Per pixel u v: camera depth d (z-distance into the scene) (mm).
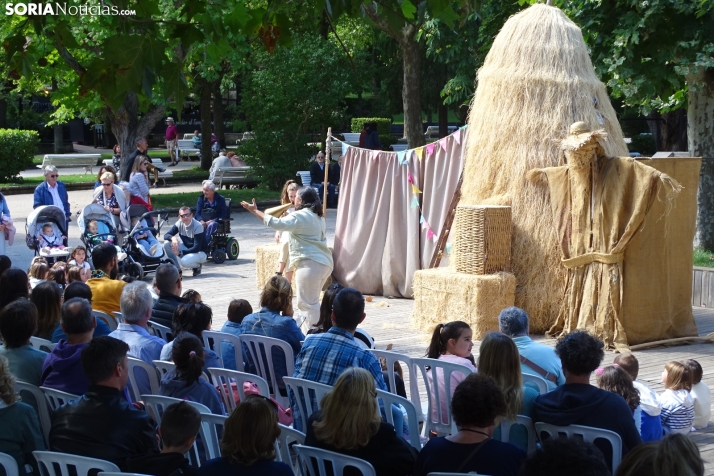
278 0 4699
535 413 4574
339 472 3812
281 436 4320
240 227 19812
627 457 3031
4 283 6785
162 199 23016
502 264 9680
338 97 25953
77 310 4980
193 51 5355
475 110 10438
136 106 21719
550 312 9664
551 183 9453
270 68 25500
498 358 4559
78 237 17297
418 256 11875
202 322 5914
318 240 9523
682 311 9586
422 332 9953
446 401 5297
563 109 9727
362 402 3918
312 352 5102
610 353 8961
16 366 5062
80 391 4867
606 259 9070
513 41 10156
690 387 6266
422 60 32438
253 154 25938
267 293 6457
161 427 3750
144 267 13219
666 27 12539
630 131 33375
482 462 3607
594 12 12969
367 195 12211
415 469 3789
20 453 4172
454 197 11203
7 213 13102
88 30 15195
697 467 2918
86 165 30250
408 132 24953
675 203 9336
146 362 5375
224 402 5422
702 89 14242
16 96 37531
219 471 3475
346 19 26469
